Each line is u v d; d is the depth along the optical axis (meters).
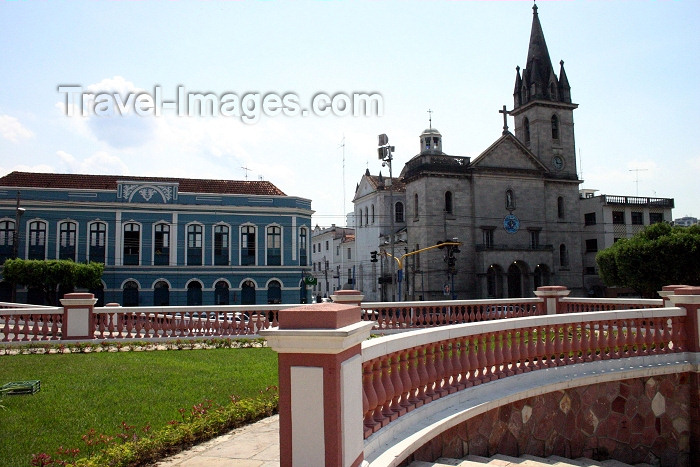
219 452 7.09
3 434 7.68
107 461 6.50
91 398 9.70
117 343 16.64
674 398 12.16
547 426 10.23
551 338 10.82
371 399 6.45
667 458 11.88
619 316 11.62
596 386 11.14
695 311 12.42
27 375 11.73
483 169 58.38
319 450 5.01
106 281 43.25
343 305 5.59
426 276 56.00
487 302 20.47
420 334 7.73
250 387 10.61
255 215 46.41
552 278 58.91
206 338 17.88
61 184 44.38
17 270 37.38
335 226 86.69
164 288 44.50
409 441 6.73
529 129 65.62
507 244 59.00
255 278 46.09
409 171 59.69
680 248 41.62
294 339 5.04
